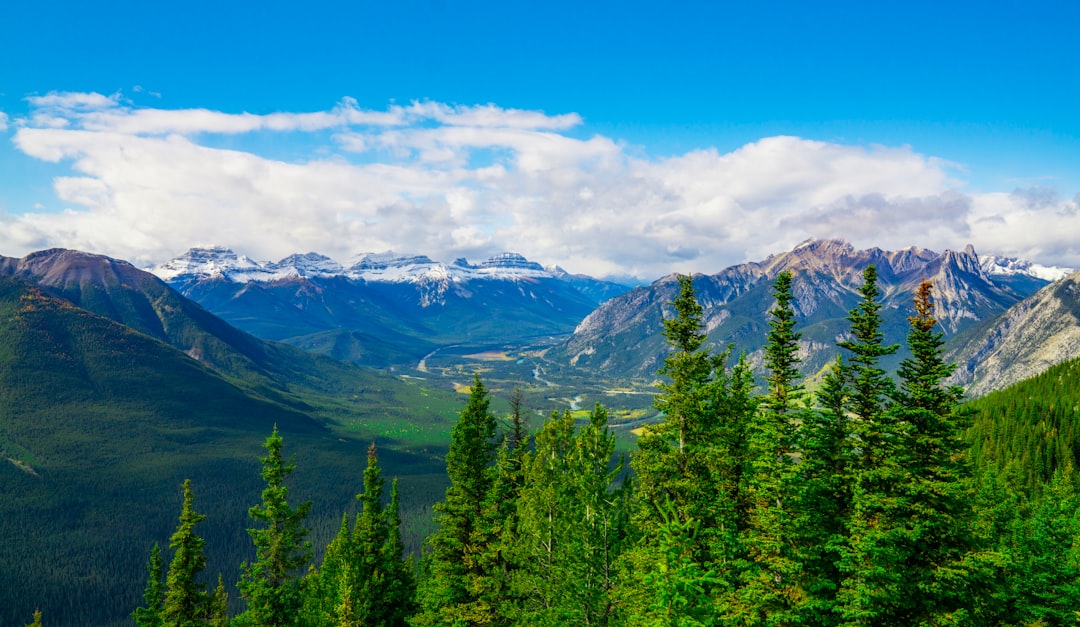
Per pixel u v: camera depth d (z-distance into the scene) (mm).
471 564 47500
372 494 53688
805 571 29812
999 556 27328
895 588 27016
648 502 36625
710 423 36281
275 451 55219
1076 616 32656
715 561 32688
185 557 55062
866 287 30453
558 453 46688
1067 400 176500
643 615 31156
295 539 55469
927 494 28703
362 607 51062
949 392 29172
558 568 40156
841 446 30312
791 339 35312
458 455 48750
